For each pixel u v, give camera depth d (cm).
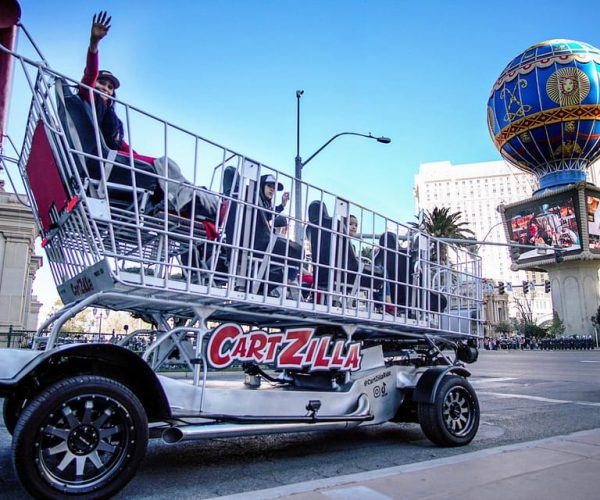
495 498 360
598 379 1565
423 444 595
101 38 414
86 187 388
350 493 368
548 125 6462
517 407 934
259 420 444
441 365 670
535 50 6606
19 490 387
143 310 473
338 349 536
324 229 513
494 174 12988
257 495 363
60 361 362
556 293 6894
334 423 506
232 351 448
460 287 703
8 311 2102
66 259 450
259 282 458
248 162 463
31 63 372
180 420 402
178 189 433
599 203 6581
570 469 438
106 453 354
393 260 607
